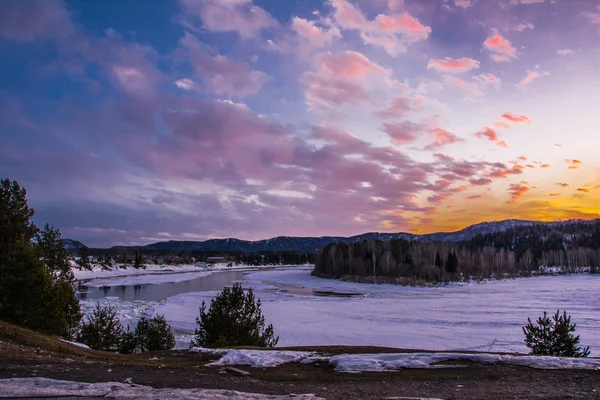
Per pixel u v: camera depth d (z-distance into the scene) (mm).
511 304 52500
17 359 12930
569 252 148875
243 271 198750
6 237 21875
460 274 112688
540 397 8914
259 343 24031
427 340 30672
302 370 13992
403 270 115688
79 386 9367
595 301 54688
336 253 139500
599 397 8844
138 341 26281
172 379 11273
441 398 8922
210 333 23719
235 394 9039
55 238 31844
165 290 86250
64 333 23047
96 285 100812
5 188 22781
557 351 18375
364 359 14727
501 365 13312
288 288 94000
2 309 18219
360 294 76688
